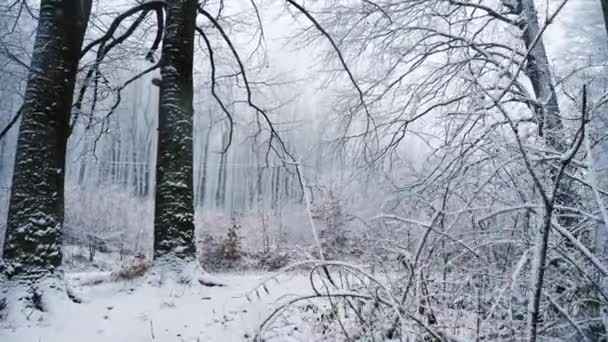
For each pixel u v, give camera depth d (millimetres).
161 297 5887
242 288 6352
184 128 7285
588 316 3342
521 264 2672
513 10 8883
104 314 5258
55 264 5863
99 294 6129
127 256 17875
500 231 3506
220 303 5609
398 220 3633
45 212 5906
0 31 9797
